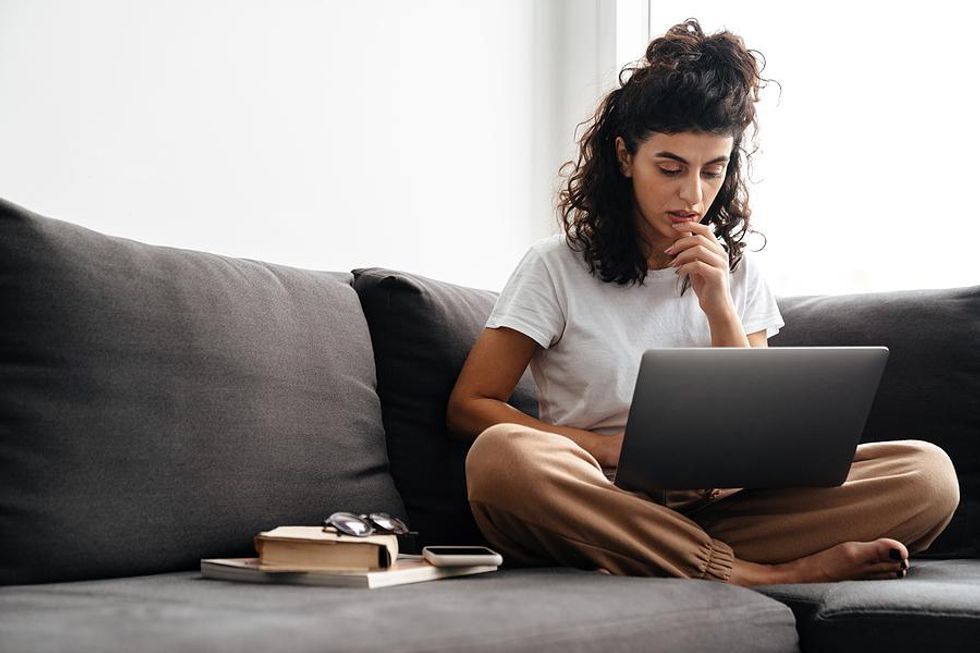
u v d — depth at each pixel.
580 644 1.12
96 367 1.44
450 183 2.65
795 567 1.61
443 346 1.95
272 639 0.96
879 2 2.58
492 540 1.61
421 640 1.02
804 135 2.69
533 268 1.94
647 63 1.95
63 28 1.99
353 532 1.38
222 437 1.54
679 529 1.54
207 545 1.51
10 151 1.92
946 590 1.38
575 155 2.90
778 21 2.76
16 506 1.35
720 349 1.44
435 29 2.64
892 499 1.64
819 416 1.53
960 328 2.00
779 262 2.72
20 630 0.98
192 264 1.63
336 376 1.76
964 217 2.43
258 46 2.28
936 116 2.48
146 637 0.95
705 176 1.88
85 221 2.01
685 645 1.23
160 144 2.12
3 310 1.41
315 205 2.37
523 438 1.56
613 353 1.87
